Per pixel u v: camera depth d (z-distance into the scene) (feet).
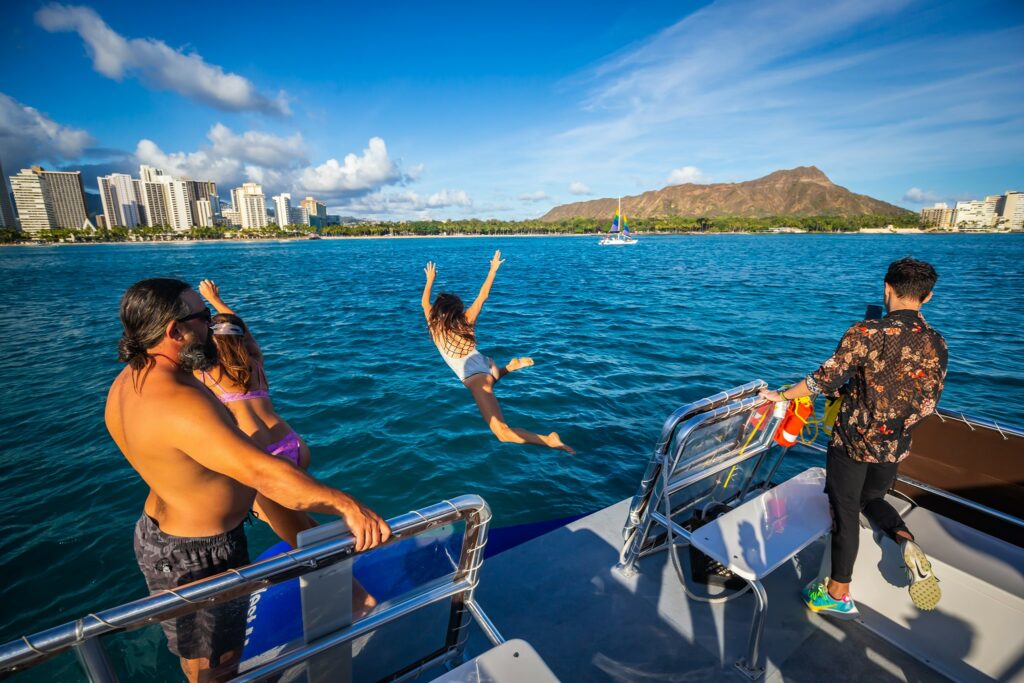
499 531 11.91
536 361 36.99
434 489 19.65
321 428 24.99
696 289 85.87
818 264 148.66
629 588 9.58
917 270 7.51
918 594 7.34
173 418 4.77
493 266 11.86
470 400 28.63
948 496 9.66
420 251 296.71
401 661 6.48
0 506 19.16
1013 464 8.92
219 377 7.61
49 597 14.94
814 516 9.03
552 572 9.95
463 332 11.18
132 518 18.42
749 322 53.21
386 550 5.52
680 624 8.79
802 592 9.55
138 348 4.96
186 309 5.16
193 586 4.21
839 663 8.11
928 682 7.80
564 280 104.17
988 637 7.57
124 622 3.96
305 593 4.99
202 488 5.45
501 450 22.65
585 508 18.56
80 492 20.02
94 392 32.24
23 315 65.62
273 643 5.14
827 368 7.93
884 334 7.50
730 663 8.07
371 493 19.42
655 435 24.32
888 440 7.66
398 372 34.42
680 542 10.78
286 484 4.67
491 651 5.37
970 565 7.98
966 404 29.73
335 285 96.84
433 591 6.21
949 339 46.70
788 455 21.81
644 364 36.19
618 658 8.11
